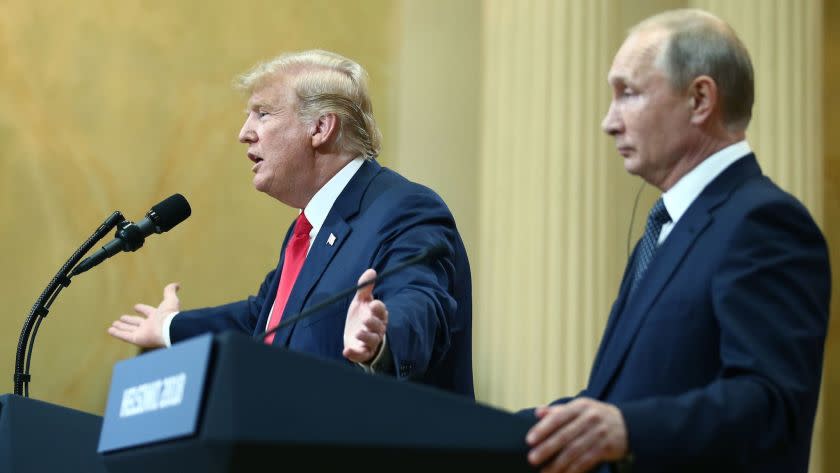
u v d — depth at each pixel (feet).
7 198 51.47
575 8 50.52
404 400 15.53
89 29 53.47
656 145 21.40
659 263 20.47
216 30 54.95
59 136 52.47
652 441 17.17
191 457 14.90
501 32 51.78
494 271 49.67
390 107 55.52
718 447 17.47
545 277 48.47
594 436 16.92
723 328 18.81
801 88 50.72
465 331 29.89
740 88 21.40
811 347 18.72
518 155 49.96
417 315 25.21
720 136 21.40
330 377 15.10
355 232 29.45
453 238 29.78
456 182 55.11
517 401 47.91
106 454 16.29
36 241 51.52
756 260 19.29
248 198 54.34
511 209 49.65
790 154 50.06
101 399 51.39
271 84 31.60
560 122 49.55
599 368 20.89
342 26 55.93
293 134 31.09
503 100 50.93
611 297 48.57
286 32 55.52
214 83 54.60
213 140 54.29
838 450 58.18
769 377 18.17
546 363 47.88
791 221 19.74
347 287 28.45
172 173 53.57
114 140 53.11
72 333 51.39
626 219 51.34
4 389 50.24
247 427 14.51
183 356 15.29
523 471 16.49
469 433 15.90
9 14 52.60
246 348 14.76
